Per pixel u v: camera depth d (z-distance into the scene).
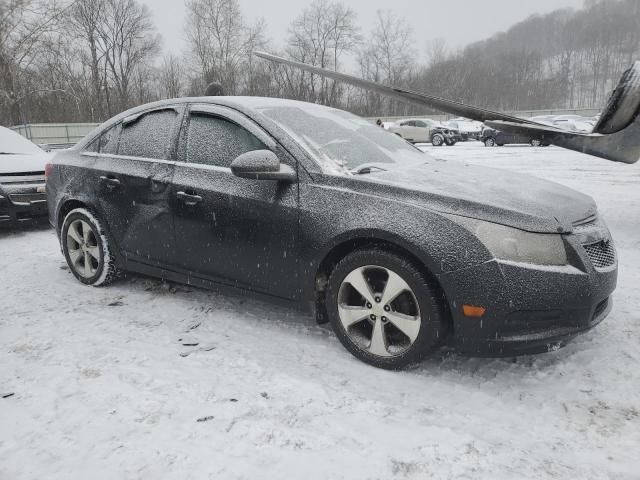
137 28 50.34
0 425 2.28
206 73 48.59
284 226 2.96
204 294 4.04
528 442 2.16
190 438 2.17
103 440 2.16
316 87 48.62
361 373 2.74
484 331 2.47
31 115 35.97
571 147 3.93
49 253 5.49
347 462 2.03
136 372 2.75
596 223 2.81
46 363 2.86
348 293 2.89
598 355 2.91
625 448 2.12
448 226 2.51
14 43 23.62
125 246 3.86
